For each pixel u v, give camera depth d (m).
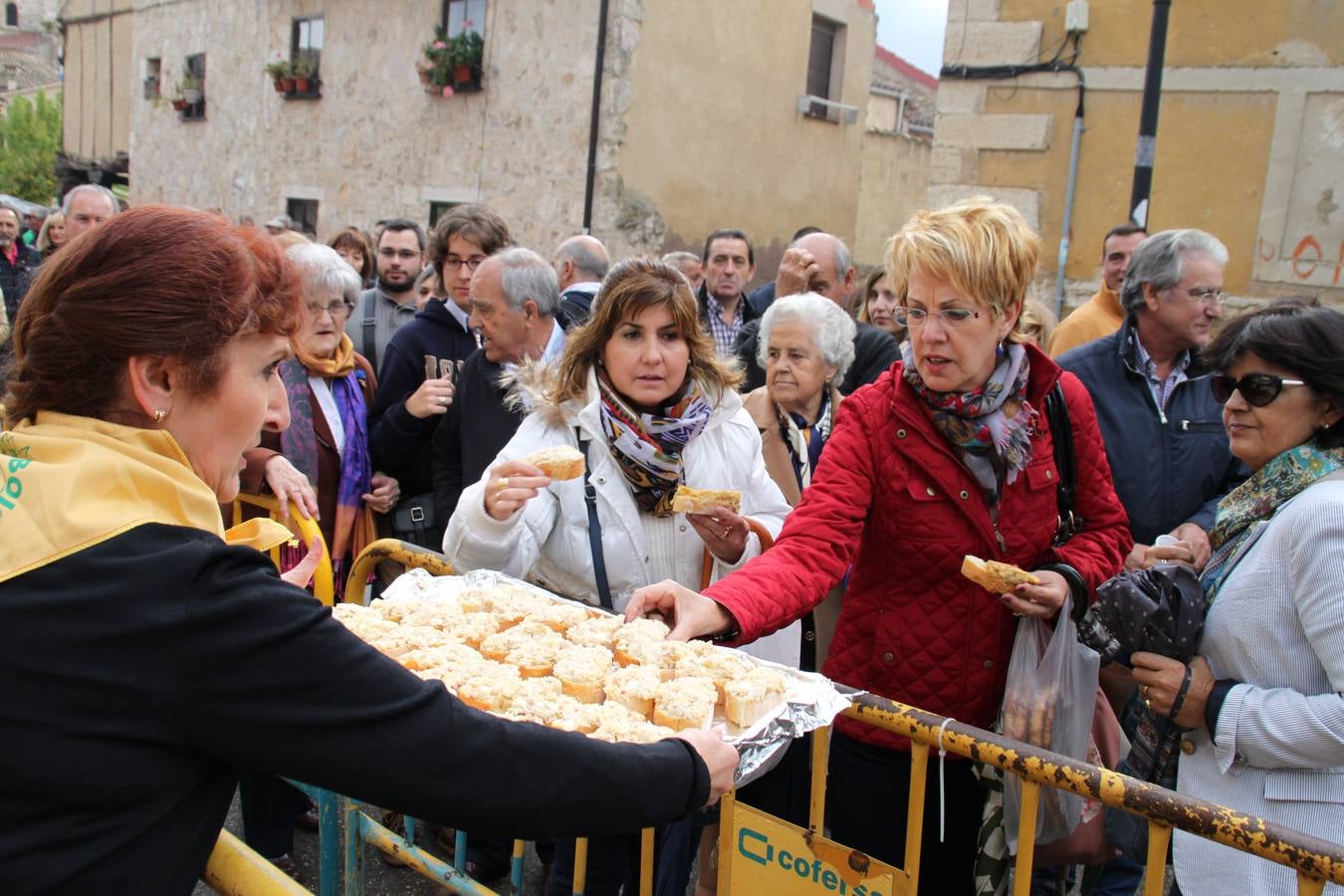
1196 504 3.19
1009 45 8.54
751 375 4.47
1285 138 7.64
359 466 3.67
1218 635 1.98
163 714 1.02
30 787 0.99
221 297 1.12
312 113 14.96
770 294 6.07
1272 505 1.97
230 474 1.24
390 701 1.10
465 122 12.75
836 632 2.39
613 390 2.49
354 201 14.35
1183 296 3.12
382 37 13.76
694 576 2.54
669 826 2.37
